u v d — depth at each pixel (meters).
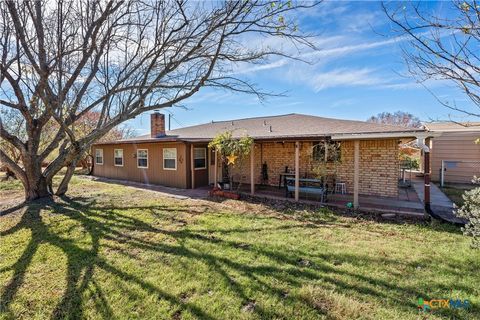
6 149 12.41
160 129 13.30
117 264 3.52
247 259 3.66
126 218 5.86
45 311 2.57
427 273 3.23
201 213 6.36
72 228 5.09
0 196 8.52
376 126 8.24
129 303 2.67
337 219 5.79
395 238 4.53
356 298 2.73
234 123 14.52
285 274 3.23
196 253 3.87
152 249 4.04
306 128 9.72
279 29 5.64
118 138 20.09
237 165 10.50
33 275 3.23
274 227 5.19
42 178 7.96
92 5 6.28
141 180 12.51
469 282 3.00
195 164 10.91
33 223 5.43
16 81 6.68
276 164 10.55
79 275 3.23
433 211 6.12
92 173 15.83
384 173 8.23
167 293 2.84
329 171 9.11
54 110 6.88
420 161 13.53
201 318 2.45
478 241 3.78
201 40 6.38
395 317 2.42
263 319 2.43
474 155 10.12
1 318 2.47
